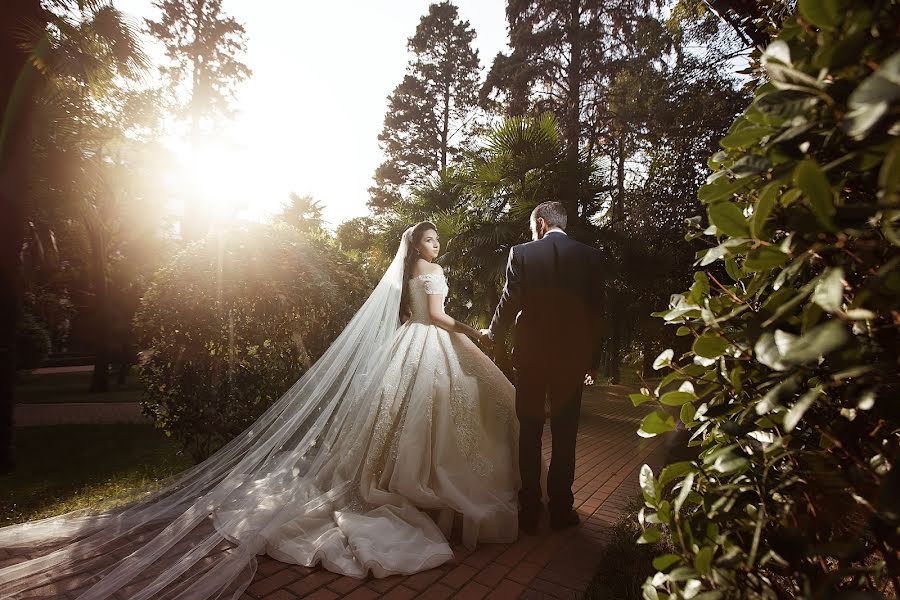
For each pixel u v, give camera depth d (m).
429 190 11.01
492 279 8.01
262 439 3.19
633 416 7.76
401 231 10.80
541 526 2.93
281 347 3.94
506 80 16.42
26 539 2.58
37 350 10.20
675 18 3.40
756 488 0.82
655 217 10.70
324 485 2.85
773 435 0.88
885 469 0.70
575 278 2.91
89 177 8.49
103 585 2.07
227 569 2.21
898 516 0.54
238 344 3.72
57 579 2.19
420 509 2.72
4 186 4.69
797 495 0.81
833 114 0.62
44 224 8.96
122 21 6.17
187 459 4.57
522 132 8.41
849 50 0.57
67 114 6.84
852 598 0.56
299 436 3.21
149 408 3.74
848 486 0.75
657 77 11.32
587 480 3.97
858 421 0.75
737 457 0.81
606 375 15.21
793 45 0.76
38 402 9.90
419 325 3.14
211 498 2.71
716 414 0.92
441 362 2.95
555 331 2.88
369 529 2.46
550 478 2.91
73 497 3.54
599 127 14.92
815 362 0.71
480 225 8.68
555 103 15.91
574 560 2.48
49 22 5.46
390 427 2.80
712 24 8.91
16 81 4.79
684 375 0.97
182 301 3.57
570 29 15.01
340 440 2.99
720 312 0.94
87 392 11.99
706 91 9.95
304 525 2.56
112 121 10.16
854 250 0.65
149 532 2.66
